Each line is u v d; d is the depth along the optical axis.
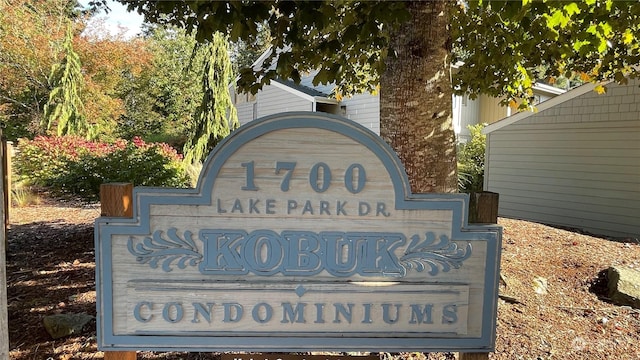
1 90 15.23
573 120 8.56
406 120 2.98
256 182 1.77
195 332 1.79
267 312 1.80
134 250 1.76
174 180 9.07
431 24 2.93
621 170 7.93
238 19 2.32
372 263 1.81
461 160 11.86
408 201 1.80
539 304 3.55
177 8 3.69
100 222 1.75
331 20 2.77
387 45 3.12
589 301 3.67
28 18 14.51
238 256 1.78
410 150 2.98
